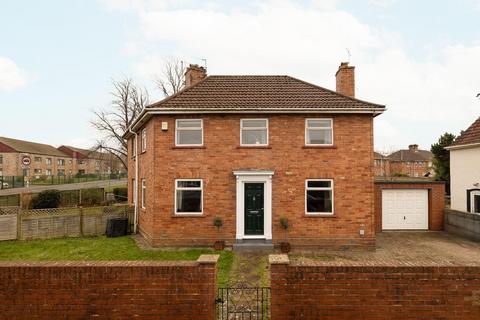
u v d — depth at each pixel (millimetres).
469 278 5422
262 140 13688
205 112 13281
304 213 13242
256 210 13453
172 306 5500
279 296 5504
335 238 13133
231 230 13266
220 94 14359
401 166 59875
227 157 13430
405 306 5441
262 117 13508
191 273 5523
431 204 16906
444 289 5422
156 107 13258
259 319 6359
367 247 13008
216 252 12375
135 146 17469
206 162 13438
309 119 13492
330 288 5477
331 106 13273
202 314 5488
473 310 5395
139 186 16656
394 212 16969
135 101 37875
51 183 46062
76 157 85375
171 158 13484
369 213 13188
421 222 16953
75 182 50094
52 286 5508
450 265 5484
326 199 13445
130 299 5500
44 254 11953
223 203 13344
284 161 13375
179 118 13578
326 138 13695
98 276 5523
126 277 5523
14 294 5500
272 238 13188
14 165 61906
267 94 14375
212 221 13297
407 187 16938
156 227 13312
